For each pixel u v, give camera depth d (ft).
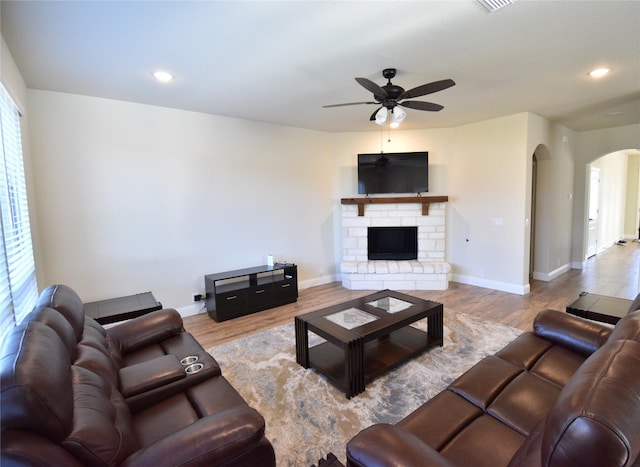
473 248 17.03
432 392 7.93
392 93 9.26
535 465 3.25
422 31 7.30
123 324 7.59
